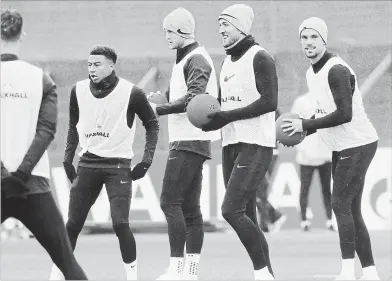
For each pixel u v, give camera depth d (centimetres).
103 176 1906
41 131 1398
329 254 2848
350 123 1978
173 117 2030
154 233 3456
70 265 1414
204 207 3456
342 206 1967
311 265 2572
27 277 2314
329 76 1948
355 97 1986
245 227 1806
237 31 1847
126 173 1906
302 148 3419
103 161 1898
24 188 1369
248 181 1812
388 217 3425
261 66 1817
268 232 3447
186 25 2034
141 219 3466
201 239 2078
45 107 1412
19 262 2683
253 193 1828
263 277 1811
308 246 3061
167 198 2020
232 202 1803
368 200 3438
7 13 1435
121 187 1892
